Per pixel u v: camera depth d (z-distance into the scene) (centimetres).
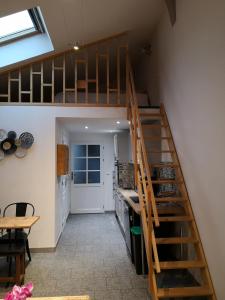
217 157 259
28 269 358
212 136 269
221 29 245
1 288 305
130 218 387
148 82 547
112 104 454
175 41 378
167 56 418
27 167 430
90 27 404
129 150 669
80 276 338
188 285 316
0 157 425
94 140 734
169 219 317
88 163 732
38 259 394
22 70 457
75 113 443
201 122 296
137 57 591
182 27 350
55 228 436
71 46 439
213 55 263
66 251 428
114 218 659
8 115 431
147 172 309
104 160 738
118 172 603
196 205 314
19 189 427
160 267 274
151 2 389
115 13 389
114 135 720
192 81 320
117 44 496
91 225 592
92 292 298
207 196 283
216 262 263
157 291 259
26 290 139
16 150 429
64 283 319
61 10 337
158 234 385
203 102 289
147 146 520
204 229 292
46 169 432
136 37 498
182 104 357
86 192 727
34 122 434
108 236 509
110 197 738
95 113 448
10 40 410
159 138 405
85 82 468
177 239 304
